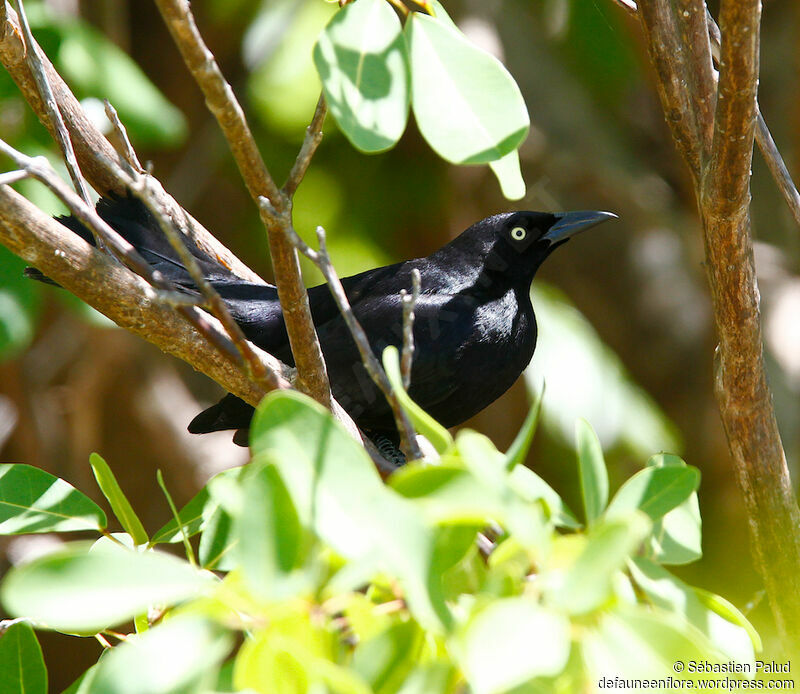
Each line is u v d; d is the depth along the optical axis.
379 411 9.08
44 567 3.36
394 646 3.41
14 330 9.68
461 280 9.26
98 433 14.38
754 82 5.31
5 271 9.76
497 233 9.34
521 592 3.33
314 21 15.12
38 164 4.82
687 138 6.42
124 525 5.46
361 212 15.59
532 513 3.37
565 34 14.47
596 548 3.14
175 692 3.32
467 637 3.04
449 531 3.50
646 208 15.95
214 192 15.98
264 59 15.02
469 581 3.71
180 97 15.62
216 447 14.72
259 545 3.30
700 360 15.81
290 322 5.48
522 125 4.76
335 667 3.22
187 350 5.82
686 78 6.33
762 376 6.46
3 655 5.00
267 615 3.40
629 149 16.23
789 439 13.88
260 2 15.21
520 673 2.90
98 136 8.70
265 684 3.41
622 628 3.19
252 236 15.72
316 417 3.41
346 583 3.28
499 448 15.16
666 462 5.06
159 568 3.49
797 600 6.79
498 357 9.27
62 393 14.19
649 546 4.61
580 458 4.11
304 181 15.55
